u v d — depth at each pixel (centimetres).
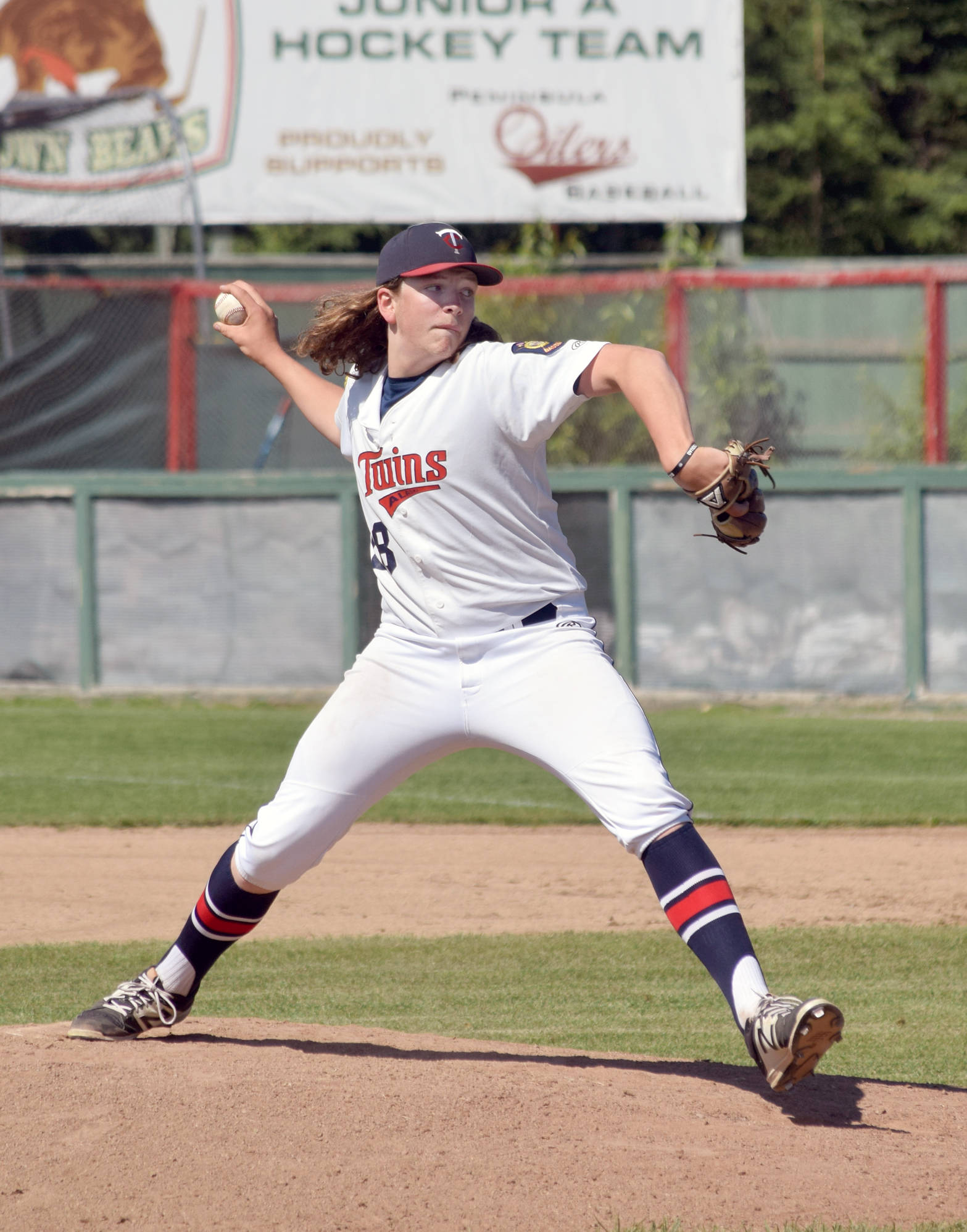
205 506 4791
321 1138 1109
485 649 1206
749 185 9775
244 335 1412
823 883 2552
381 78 5803
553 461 5100
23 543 4884
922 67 10119
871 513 4628
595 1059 1413
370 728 1241
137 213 5828
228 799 3288
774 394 5262
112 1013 1334
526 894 2508
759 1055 1106
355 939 2202
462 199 5872
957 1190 1098
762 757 3834
